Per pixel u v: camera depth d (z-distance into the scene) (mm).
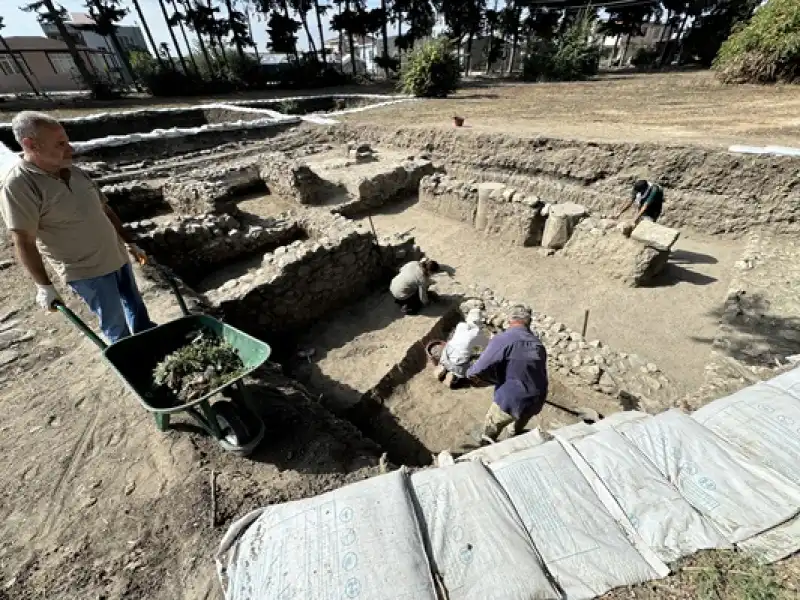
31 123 2320
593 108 13352
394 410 4441
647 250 6203
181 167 11320
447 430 4203
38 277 2521
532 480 2008
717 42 26359
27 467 2738
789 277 5879
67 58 31750
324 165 11352
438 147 11672
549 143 9695
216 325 2877
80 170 2777
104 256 2971
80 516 2441
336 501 1952
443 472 2078
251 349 2662
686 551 1746
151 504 2494
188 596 2033
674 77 20438
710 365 4434
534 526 1830
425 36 31688
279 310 5188
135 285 3432
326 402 4293
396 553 1706
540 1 29109
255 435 2803
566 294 6438
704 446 2148
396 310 5773
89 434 2971
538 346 3170
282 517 1941
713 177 7793
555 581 1660
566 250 7266
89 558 2229
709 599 1610
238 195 10094
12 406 3229
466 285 6441
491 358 3232
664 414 2410
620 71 26812
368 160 11719
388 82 29625
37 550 2277
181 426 3008
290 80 28609
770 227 7305
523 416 3307
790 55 13352
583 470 2059
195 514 2422
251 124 14992
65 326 4184
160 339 2793
